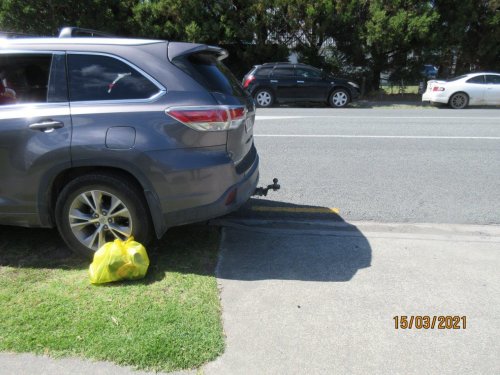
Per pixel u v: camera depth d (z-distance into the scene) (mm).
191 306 3107
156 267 3664
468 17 18344
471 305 3211
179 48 3533
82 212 3646
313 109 15211
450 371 2580
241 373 2525
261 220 4836
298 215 4996
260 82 16625
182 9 18641
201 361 2596
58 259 3775
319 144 8539
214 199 3520
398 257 3949
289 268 3723
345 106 16781
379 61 19656
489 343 2814
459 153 7820
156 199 3430
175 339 2750
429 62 19438
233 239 4285
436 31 18266
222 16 18859
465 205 5344
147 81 3416
